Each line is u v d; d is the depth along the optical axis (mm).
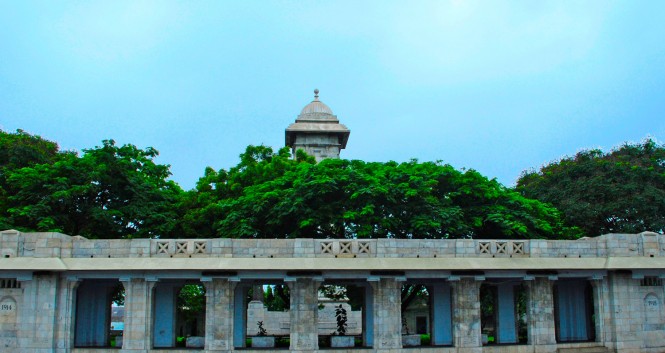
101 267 33688
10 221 42688
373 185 42594
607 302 37531
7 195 47281
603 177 54844
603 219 52531
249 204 43562
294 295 34750
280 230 44125
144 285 34500
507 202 45812
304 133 75625
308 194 42000
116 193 46594
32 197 44375
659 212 51688
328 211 42344
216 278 34531
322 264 34156
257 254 34938
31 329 33688
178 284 37125
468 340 35719
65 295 34250
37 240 34344
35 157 50969
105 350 34125
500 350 36156
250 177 50625
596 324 37781
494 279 38594
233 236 42625
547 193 55875
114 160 46219
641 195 51594
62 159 49000
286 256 34938
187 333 55781
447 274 35656
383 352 34719
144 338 34062
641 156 59688
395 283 35531
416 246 36031
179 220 46656
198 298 55094
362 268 34094
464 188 45500
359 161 47844
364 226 41469
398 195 43469
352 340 36688
